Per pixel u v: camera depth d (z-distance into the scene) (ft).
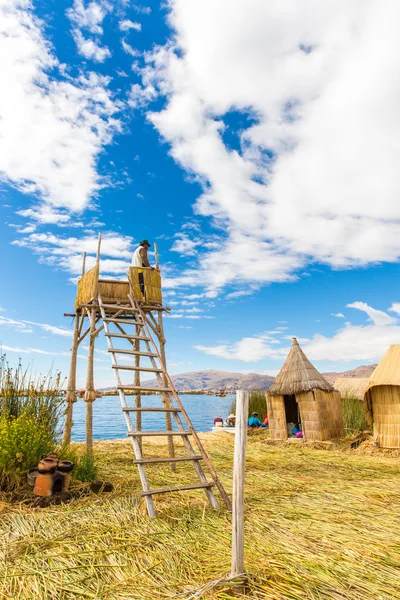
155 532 14.15
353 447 35.99
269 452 34.83
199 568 11.61
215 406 147.74
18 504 17.38
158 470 25.63
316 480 22.97
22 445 19.30
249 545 13.04
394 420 33.40
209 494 17.71
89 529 14.46
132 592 10.32
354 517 15.83
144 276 27.89
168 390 21.99
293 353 44.06
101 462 27.86
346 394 55.67
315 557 12.07
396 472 25.63
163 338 28.53
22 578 11.02
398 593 10.12
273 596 9.93
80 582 10.81
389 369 34.30
